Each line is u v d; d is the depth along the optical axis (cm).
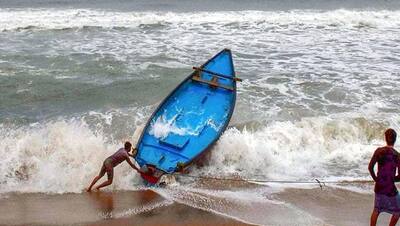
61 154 1241
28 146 1262
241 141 1296
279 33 2473
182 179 1175
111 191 1114
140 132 1354
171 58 2006
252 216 1000
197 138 1270
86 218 979
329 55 2081
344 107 1533
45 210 1010
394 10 3039
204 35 2411
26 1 3338
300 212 1020
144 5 3253
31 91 1648
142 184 1149
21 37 2350
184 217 992
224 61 1564
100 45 2208
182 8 3142
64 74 1811
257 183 1168
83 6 3180
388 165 845
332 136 1379
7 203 1041
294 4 3306
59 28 2517
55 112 1487
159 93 1641
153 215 999
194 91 1454
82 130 1352
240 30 2528
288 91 1656
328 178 1195
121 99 1591
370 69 1892
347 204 1059
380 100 1591
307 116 1464
